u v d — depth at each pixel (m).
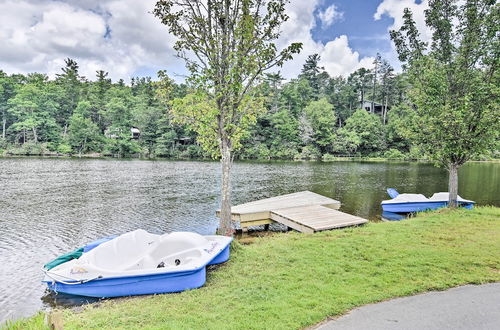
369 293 4.92
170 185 22.77
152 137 54.91
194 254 6.66
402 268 5.97
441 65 11.70
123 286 6.05
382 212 14.95
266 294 5.05
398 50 12.53
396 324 4.00
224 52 7.46
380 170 34.91
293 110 62.34
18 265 8.62
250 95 8.43
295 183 24.19
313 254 7.06
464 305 4.49
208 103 7.94
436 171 33.72
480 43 10.76
